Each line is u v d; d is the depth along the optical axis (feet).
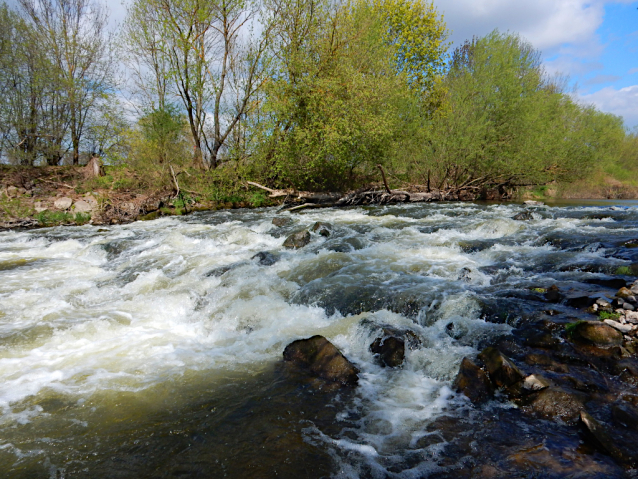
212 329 18.98
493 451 9.80
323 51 62.49
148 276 26.18
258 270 25.88
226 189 61.67
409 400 12.37
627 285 17.69
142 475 9.41
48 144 62.69
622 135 81.51
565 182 72.59
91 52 64.95
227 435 10.87
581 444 9.75
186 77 61.62
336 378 13.69
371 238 32.91
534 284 19.58
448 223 38.42
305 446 10.33
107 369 15.02
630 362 12.52
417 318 17.92
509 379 12.25
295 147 60.64
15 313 20.79
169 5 60.13
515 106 63.36
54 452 10.35
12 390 13.53
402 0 85.40
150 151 58.80
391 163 68.44
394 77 65.41
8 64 56.90
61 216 48.52
